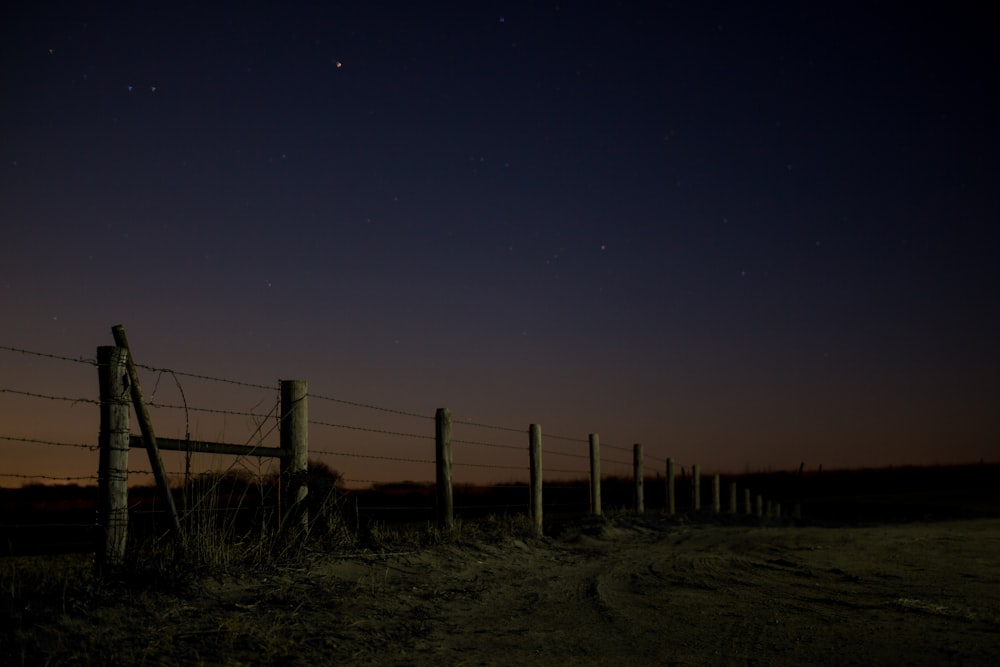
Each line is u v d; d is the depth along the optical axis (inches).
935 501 1337.4
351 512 315.3
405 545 322.3
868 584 297.7
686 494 861.2
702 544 472.7
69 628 170.6
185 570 219.0
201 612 196.9
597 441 591.2
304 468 291.0
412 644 193.8
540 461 469.4
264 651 174.4
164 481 238.8
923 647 193.3
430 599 247.6
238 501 265.4
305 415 294.4
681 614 242.2
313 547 278.5
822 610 246.8
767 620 231.3
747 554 412.8
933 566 343.9
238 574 232.2
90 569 215.9
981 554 387.5
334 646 184.1
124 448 224.4
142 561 216.5
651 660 184.5
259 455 276.4
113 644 167.3
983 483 1950.1
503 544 383.2
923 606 247.1
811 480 1663.4
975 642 197.5
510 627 220.7
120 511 220.8
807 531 556.7
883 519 1071.6
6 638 158.9
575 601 265.7
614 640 206.1
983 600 256.2
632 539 501.4
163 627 181.6
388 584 257.8
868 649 192.4
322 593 230.2
